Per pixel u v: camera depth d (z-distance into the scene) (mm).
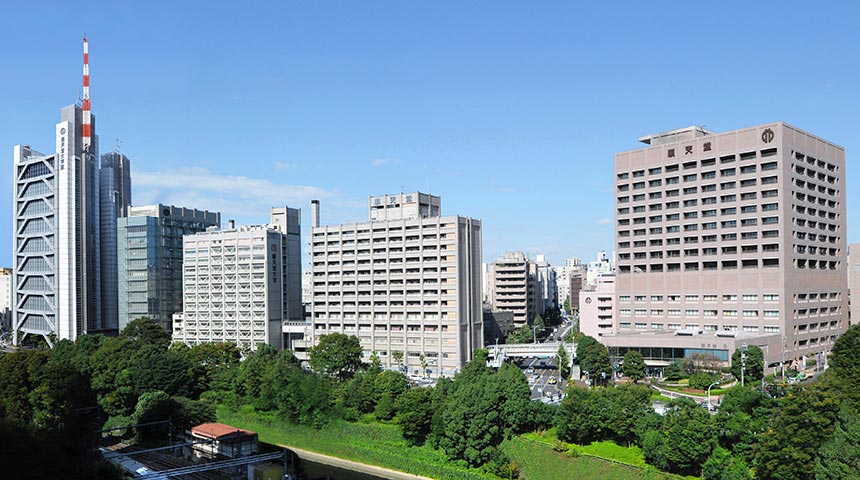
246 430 160625
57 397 143125
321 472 145000
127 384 174750
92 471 117625
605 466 121938
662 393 177750
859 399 113500
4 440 98062
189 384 187375
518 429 140500
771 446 101375
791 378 191125
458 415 137750
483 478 130375
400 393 163500
